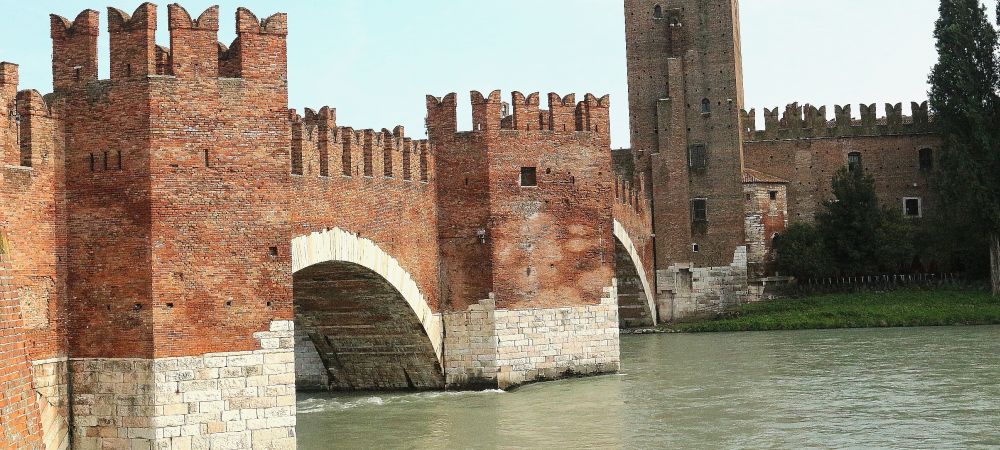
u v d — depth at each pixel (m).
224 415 33.38
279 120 35.00
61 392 33.06
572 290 56.12
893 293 99.25
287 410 34.44
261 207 34.44
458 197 53.81
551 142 55.75
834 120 111.94
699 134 102.56
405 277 49.66
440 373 53.47
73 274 33.50
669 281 100.88
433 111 54.44
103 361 33.03
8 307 29.22
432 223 53.28
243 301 33.91
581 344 56.47
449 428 43.03
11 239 31.48
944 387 51.69
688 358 68.75
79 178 33.59
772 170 112.19
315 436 41.75
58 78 34.12
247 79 34.47
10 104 32.06
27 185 32.28
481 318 53.12
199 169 33.50
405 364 53.53
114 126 33.28
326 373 55.22
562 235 55.81
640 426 43.12
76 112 33.75
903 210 110.69
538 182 55.19
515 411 46.81
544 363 54.91
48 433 32.28
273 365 34.28
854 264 102.69
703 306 101.38
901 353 66.94
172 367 32.66
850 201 103.38
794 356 67.81
